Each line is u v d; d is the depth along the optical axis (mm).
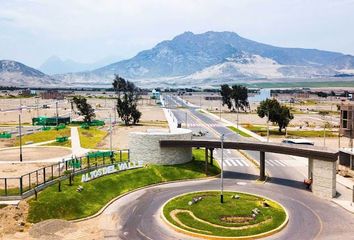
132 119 195625
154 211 66188
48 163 95375
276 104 154000
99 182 76375
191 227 57781
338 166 99562
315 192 75375
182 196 72938
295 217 62969
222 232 55969
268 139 135125
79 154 107250
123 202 70875
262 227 57781
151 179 83875
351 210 66250
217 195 73688
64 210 63719
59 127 158875
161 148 91312
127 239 54938
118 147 120750
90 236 55906
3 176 81438
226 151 120688
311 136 149375
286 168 98750
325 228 58469
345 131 111562
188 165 93188
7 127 166875
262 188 79938
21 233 55969
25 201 64250
